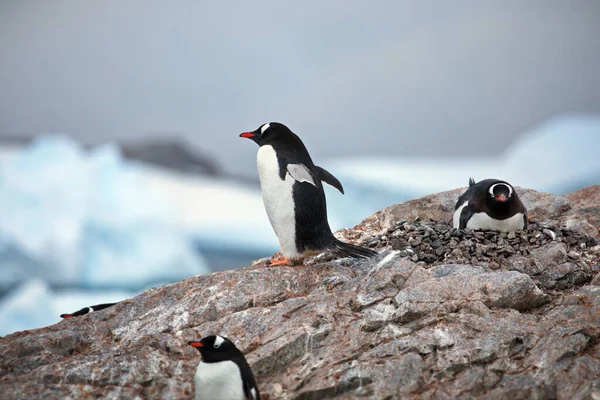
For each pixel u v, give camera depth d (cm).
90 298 4928
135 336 1070
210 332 1052
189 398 924
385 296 1076
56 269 5172
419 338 978
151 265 5428
